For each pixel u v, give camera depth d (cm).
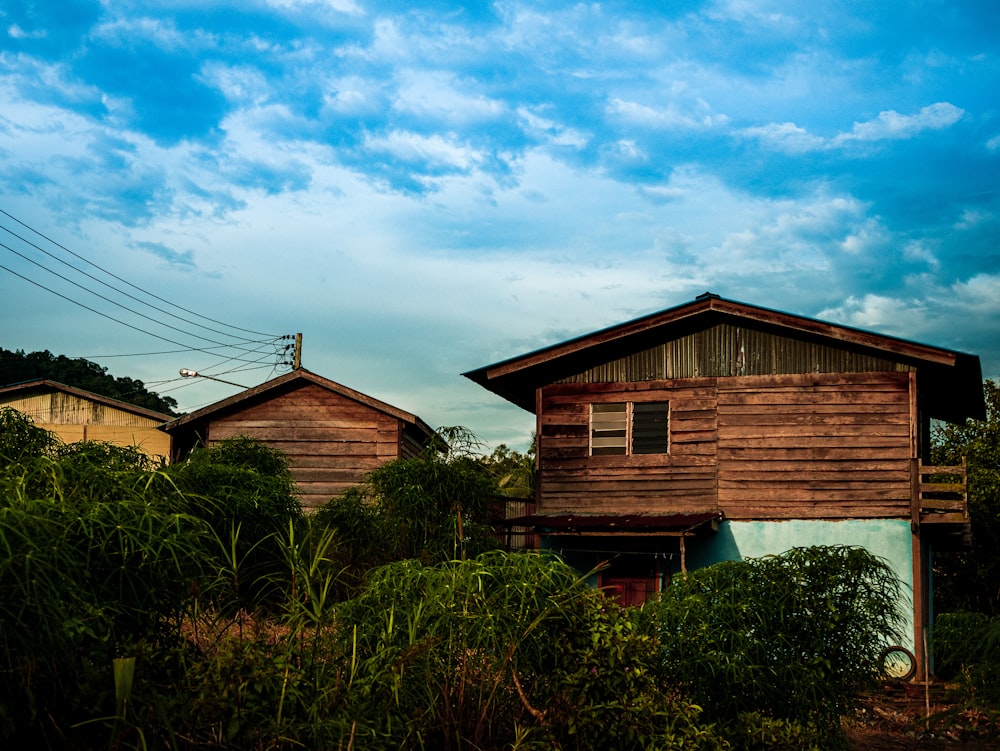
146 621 475
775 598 690
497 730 539
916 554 1506
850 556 731
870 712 1070
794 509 1580
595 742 515
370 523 1425
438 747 515
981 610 2306
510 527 1731
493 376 1733
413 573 555
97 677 426
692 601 677
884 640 807
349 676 511
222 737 455
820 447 1588
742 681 646
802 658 680
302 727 459
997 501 2225
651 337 1708
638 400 1695
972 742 903
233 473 984
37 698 416
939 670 1488
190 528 555
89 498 520
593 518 1611
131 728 431
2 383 4362
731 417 1638
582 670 530
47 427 2122
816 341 1617
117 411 2977
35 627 392
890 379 1575
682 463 1650
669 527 1507
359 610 548
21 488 481
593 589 577
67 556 421
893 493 1541
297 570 587
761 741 596
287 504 1029
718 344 1667
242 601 585
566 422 1727
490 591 541
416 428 2089
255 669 464
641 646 562
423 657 514
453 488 1459
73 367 4725
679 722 565
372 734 468
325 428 2031
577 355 1742
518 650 536
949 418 2114
